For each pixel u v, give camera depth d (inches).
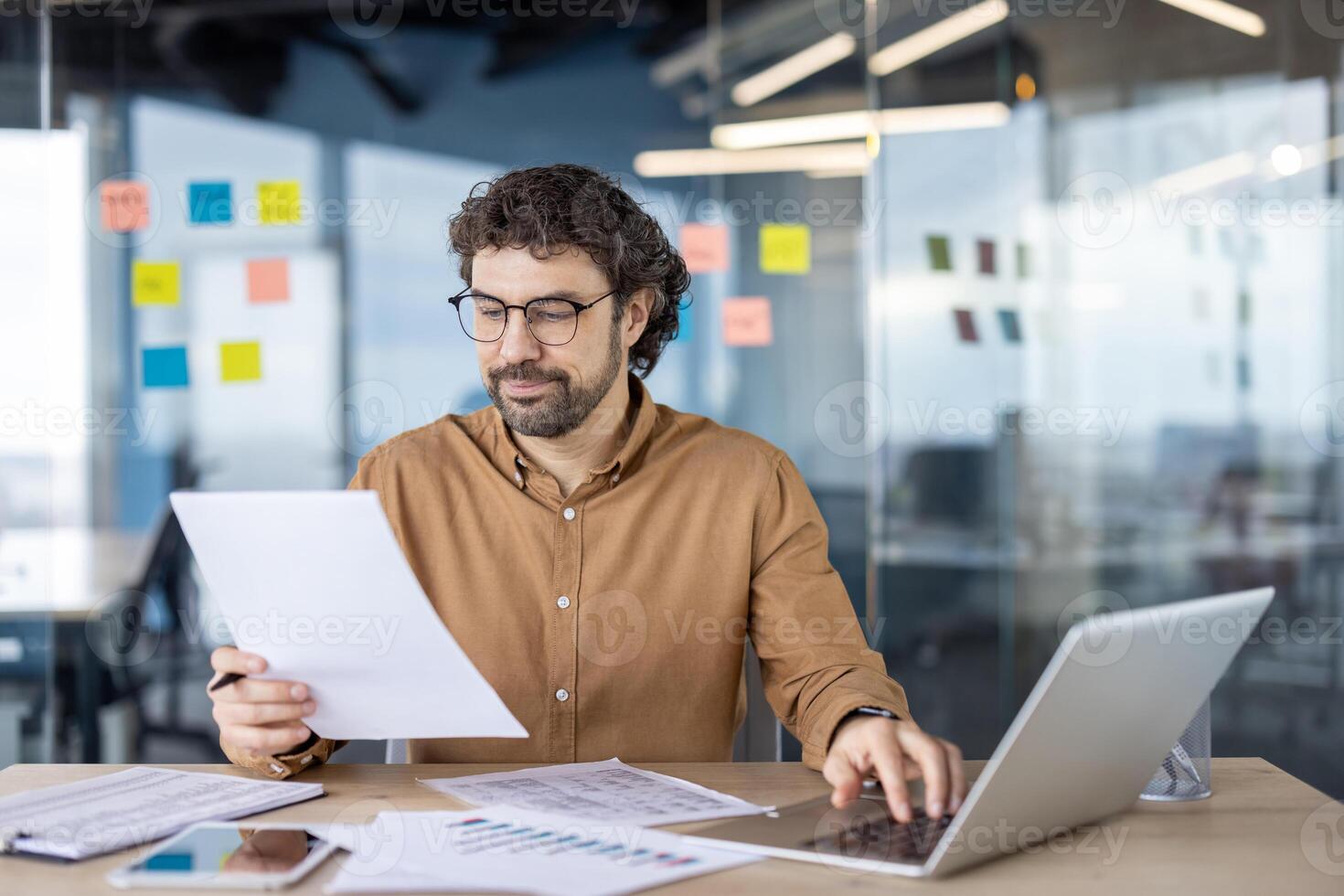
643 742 53.1
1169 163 113.0
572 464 54.8
